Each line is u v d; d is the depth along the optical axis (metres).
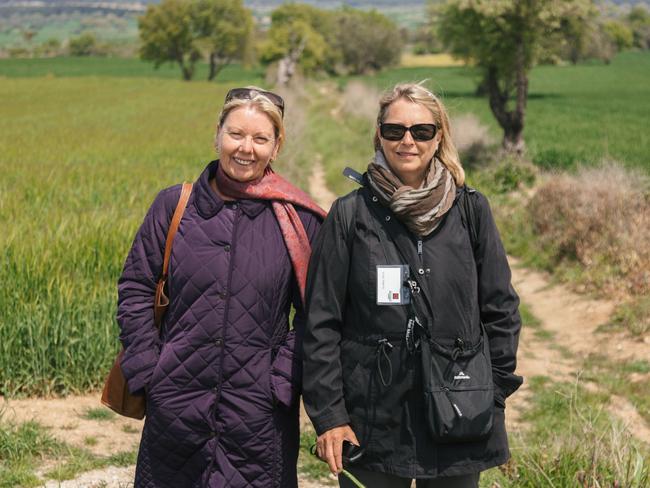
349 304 2.67
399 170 2.68
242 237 2.75
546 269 11.16
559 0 20.44
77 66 128.38
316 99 49.03
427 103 2.67
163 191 2.86
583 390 6.86
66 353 5.80
